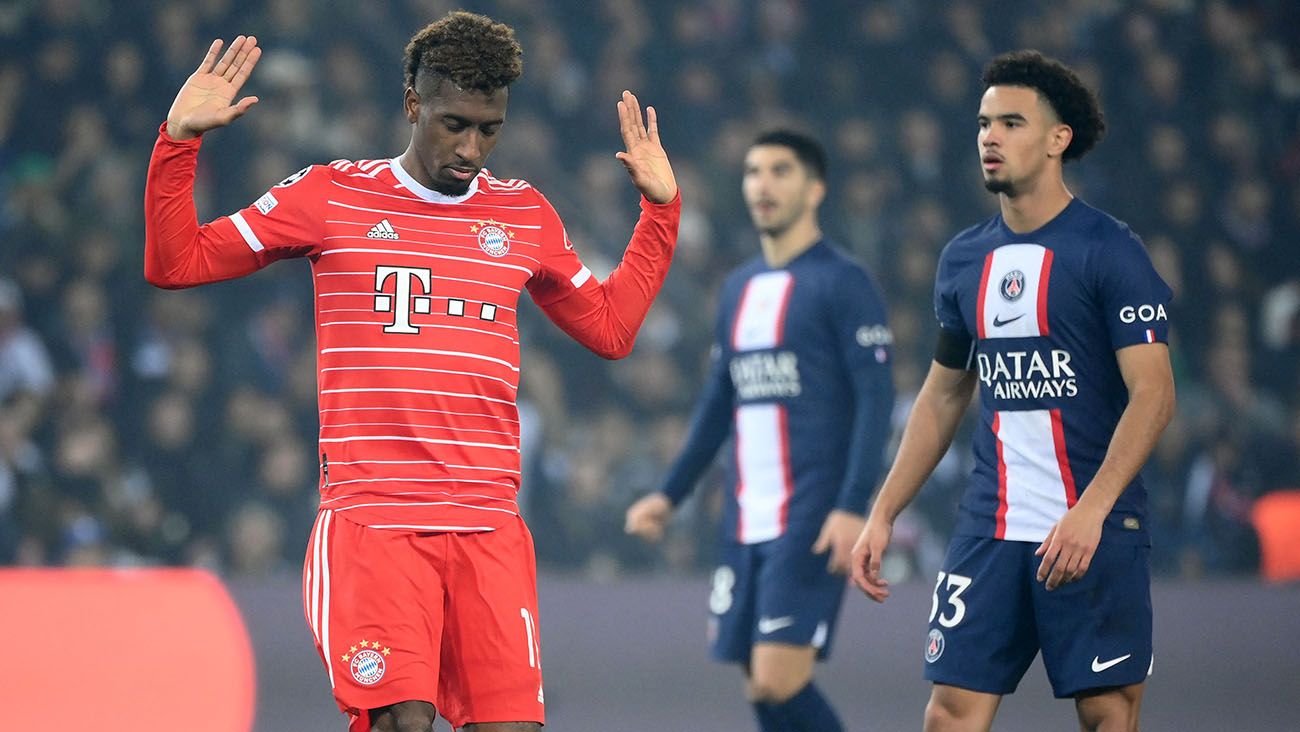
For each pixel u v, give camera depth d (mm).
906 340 35125
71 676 19922
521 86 38500
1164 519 30750
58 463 27531
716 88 40312
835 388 17703
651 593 22734
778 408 17766
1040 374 12688
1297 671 22656
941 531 30375
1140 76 41844
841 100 40719
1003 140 12695
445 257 11367
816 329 17672
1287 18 44281
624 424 31547
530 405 30891
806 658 17203
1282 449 32812
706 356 34719
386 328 11180
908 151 40000
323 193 11289
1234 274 38250
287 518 28594
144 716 20250
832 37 42031
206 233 10969
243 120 33562
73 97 34156
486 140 11172
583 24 40562
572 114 38719
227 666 20875
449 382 11211
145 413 29781
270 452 28953
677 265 35781
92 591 20266
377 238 11281
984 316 12883
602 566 29609
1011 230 12961
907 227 38312
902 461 13484
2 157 33281
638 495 30594
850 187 38406
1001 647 12727
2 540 26500
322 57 36312
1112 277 12336
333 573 11070
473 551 11242
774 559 17453
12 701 19578
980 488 13016
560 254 11992
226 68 10930
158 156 10656
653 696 22344
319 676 21375
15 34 34562
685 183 37906
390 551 11016
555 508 30016
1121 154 40625
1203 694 22312
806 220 18266
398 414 11133
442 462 11195
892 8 42500
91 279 31062
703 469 18781
